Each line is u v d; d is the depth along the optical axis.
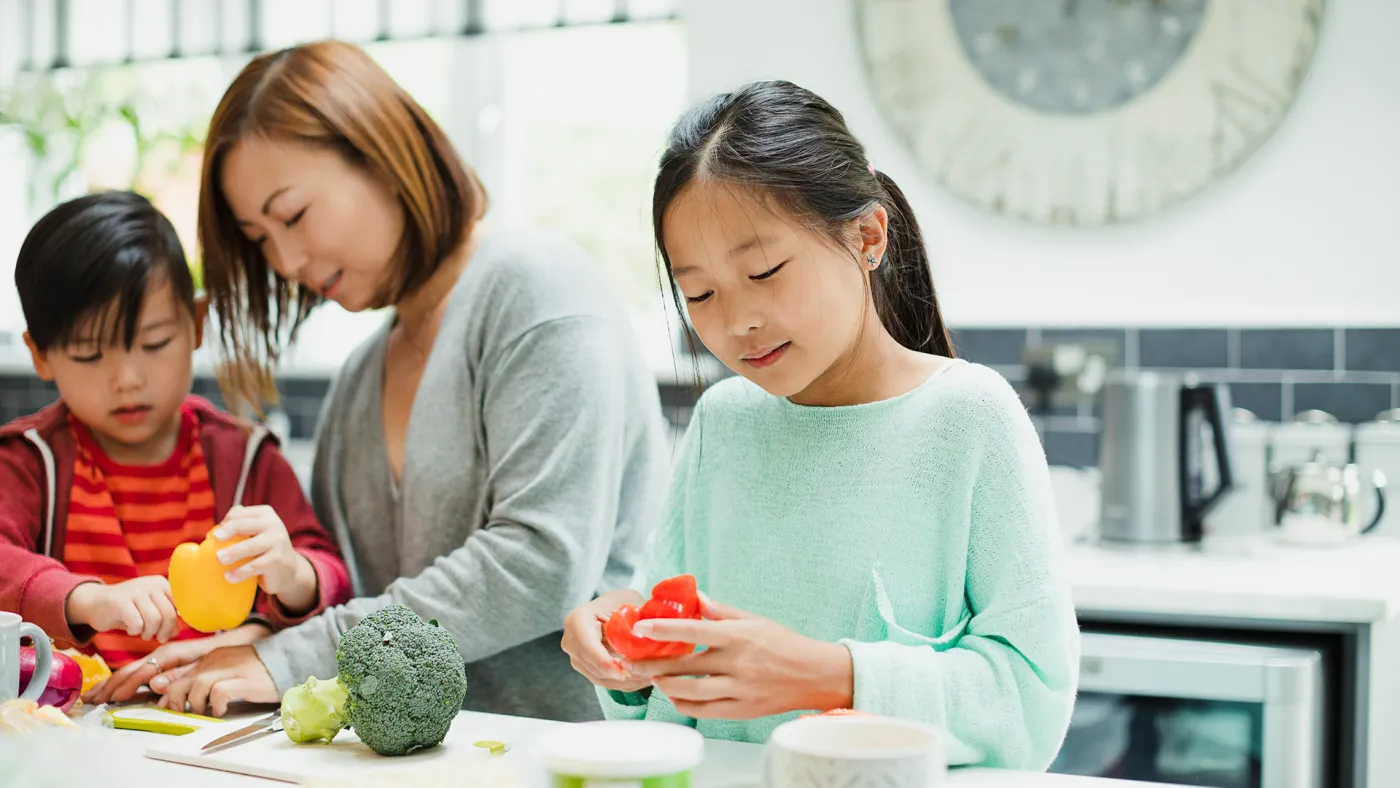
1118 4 2.34
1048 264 2.41
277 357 1.52
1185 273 2.34
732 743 0.96
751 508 1.10
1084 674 1.73
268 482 1.44
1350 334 2.26
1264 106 2.28
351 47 1.39
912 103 2.45
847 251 0.98
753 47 2.55
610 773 0.71
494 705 1.35
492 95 2.89
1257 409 2.31
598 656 0.95
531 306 1.34
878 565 1.03
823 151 0.98
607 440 1.32
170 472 1.43
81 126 2.99
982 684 0.91
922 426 1.03
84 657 1.20
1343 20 2.25
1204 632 1.75
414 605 1.23
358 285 1.39
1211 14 2.29
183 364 1.38
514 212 2.89
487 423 1.34
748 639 0.86
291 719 0.94
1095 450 2.38
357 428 1.48
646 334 2.78
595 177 2.84
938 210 2.46
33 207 3.24
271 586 1.20
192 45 3.00
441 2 2.81
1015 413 1.01
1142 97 2.34
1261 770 1.64
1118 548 2.02
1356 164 2.25
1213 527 2.15
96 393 1.33
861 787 0.69
